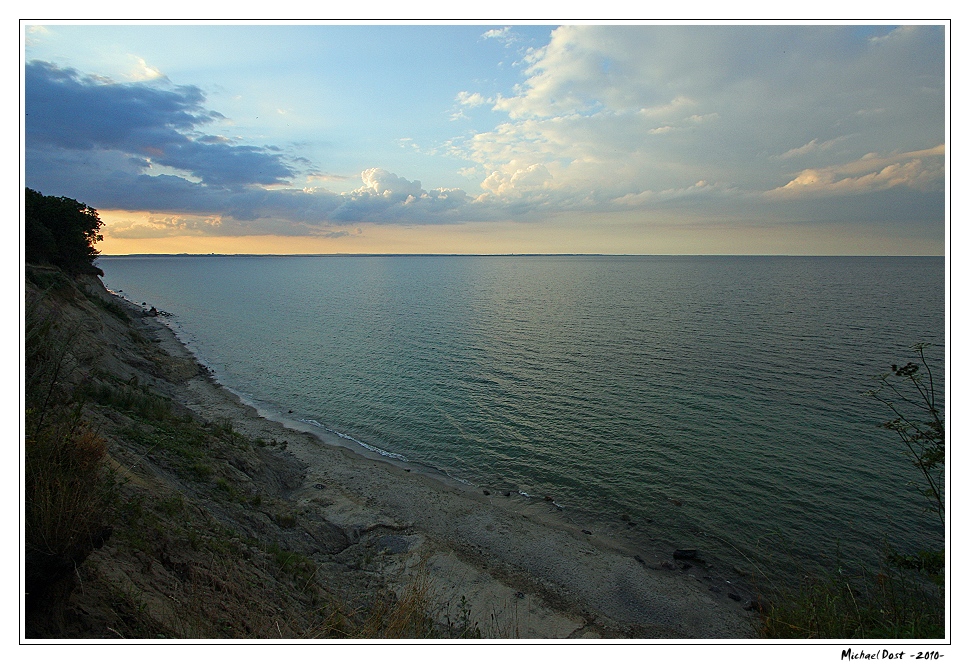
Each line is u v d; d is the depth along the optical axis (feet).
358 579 42.39
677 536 57.93
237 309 274.57
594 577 49.37
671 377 118.52
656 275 580.30
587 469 74.74
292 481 66.69
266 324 217.56
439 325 206.08
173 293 383.65
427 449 84.12
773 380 113.39
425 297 335.06
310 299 328.90
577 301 289.74
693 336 165.89
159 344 162.91
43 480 17.75
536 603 44.75
